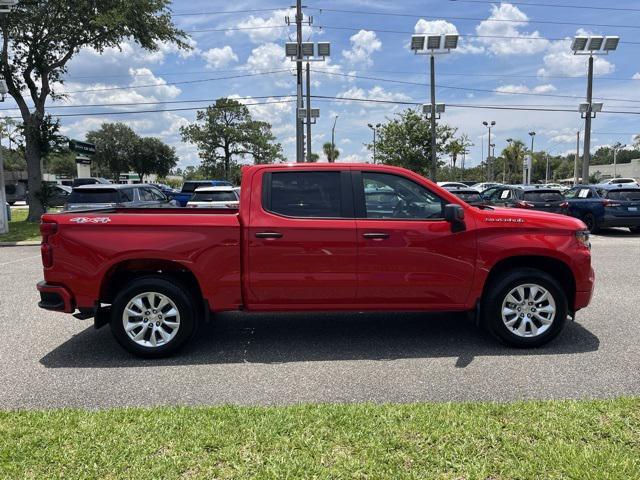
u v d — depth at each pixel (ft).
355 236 16.84
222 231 16.72
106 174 310.24
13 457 9.93
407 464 9.59
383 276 16.99
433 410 11.98
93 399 13.66
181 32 78.18
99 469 9.50
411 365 15.94
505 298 17.29
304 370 15.65
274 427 11.10
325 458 9.83
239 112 237.66
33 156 75.10
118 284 17.85
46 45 71.77
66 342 18.99
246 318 21.79
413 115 122.42
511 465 9.47
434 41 85.40
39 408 13.06
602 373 14.94
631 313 21.57
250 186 17.19
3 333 20.16
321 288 16.99
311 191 17.26
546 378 14.64
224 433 10.85
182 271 17.63
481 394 13.57
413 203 17.48
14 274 33.83
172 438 10.66
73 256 16.67
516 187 55.98
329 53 90.68
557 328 17.31
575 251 17.35
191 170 347.77
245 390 14.15
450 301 17.40
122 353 17.65
